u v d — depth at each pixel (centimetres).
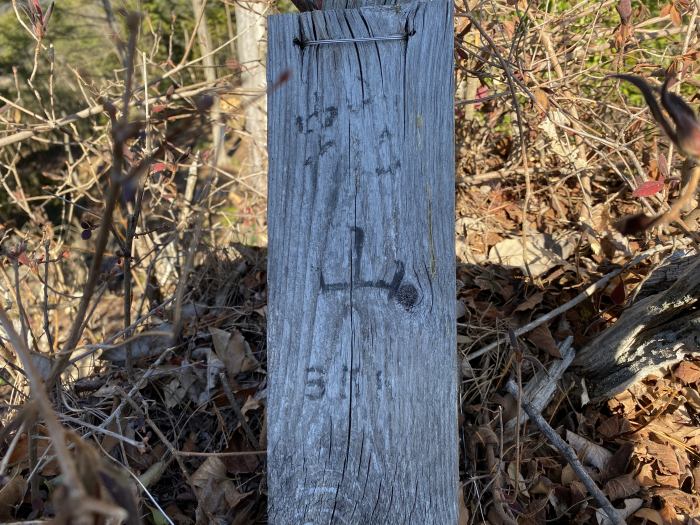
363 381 154
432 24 162
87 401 231
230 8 580
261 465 207
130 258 200
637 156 299
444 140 159
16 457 202
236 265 304
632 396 233
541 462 214
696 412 229
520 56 297
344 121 162
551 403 230
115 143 90
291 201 161
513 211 318
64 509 78
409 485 150
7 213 493
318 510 150
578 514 199
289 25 166
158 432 197
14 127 302
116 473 90
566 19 295
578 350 235
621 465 213
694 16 245
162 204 362
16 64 495
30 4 248
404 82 162
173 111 318
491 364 236
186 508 205
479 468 210
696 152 90
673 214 93
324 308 157
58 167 521
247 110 443
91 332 329
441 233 158
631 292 243
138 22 89
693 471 213
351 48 164
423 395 153
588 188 296
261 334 258
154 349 254
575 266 266
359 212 159
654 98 97
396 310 155
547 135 292
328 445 153
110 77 512
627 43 264
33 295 342
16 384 237
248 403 220
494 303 264
